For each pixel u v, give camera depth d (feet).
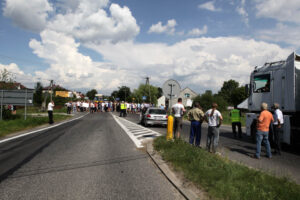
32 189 12.25
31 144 25.62
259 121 21.40
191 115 25.64
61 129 40.68
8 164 17.20
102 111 130.00
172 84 27.76
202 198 10.94
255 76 32.27
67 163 17.61
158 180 13.96
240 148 26.53
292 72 26.32
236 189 11.81
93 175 14.78
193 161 16.61
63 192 11.89
